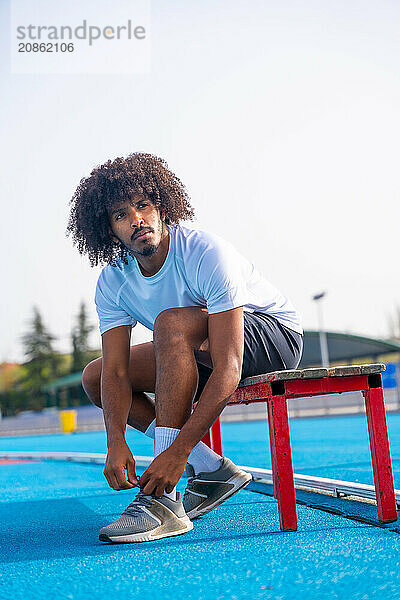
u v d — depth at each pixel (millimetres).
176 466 1967
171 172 2297
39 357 55031
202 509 2377
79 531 2316
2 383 62125
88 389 2498
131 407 2424
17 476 5059
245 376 2283
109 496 3318
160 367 2029
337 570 1522
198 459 2406
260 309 2414
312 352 23016
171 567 1649
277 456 2029
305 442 6965
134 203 2150
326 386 2012
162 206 2223
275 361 2348
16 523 2619
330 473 3760
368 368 2033
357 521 2143
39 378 54688
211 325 2080
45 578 1624
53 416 22484
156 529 2008
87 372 2486
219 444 2818
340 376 2012
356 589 1371
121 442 2119
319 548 1757
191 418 1972
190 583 1496
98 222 2270
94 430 20391
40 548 2025
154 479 1970
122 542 1988
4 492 3902
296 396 2240
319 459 4766
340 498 2629
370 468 3848
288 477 2031
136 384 2387
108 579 1575
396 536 1850
